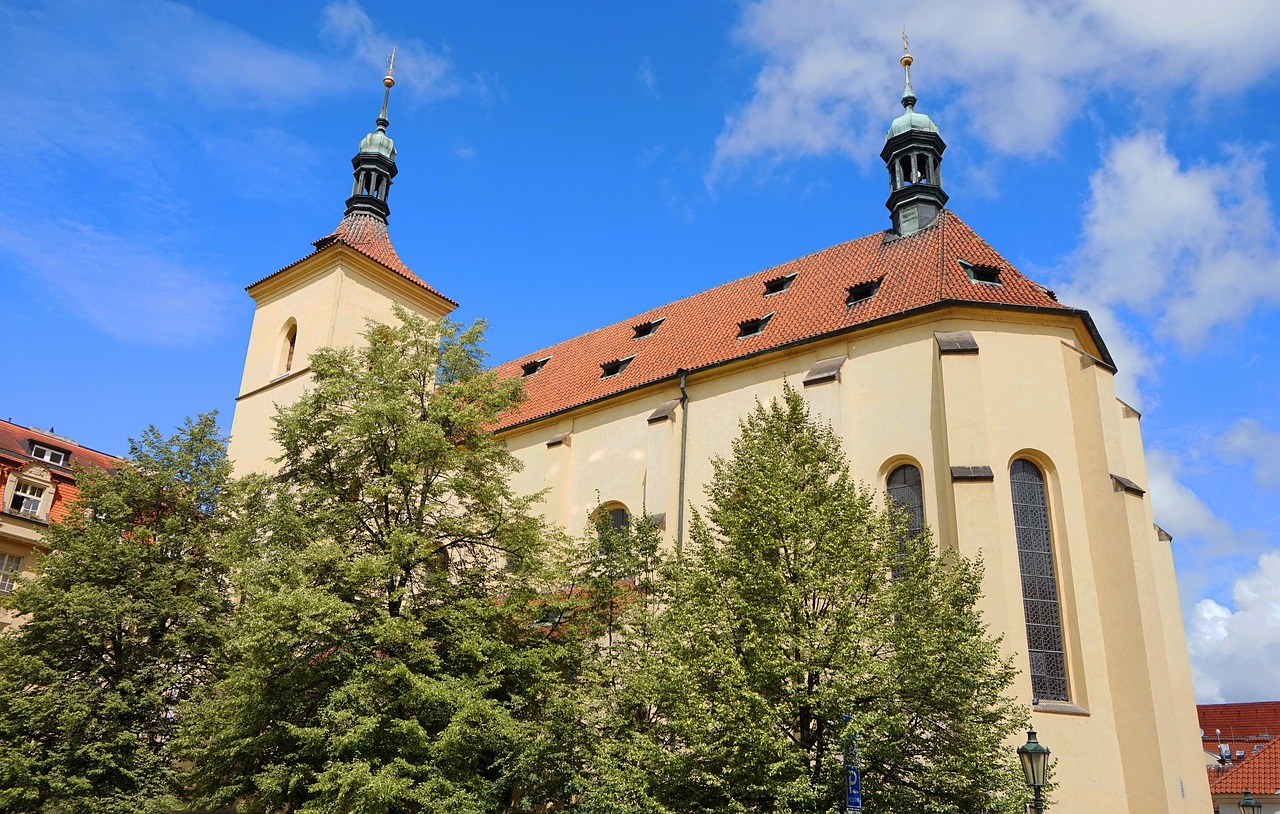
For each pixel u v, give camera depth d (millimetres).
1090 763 28234
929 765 21500
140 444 36750
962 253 37188
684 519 36375
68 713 30484
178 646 33500
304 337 47875
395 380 29625
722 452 36844
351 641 25812
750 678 21844
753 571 23250
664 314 48500
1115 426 32531
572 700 25906
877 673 21047
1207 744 84938
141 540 34688
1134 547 30172
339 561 26250
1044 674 29688
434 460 28938
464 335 31703
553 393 47312
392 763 23594
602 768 22922
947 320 33344
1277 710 87062
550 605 28594
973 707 21625
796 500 24281
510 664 27031
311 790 23156
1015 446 32062
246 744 24734
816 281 41594
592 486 41062
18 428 57125
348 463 28688
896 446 32719
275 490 29219
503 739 25766
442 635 26984
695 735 21250
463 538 29406
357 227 50844
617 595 29250
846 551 23453
